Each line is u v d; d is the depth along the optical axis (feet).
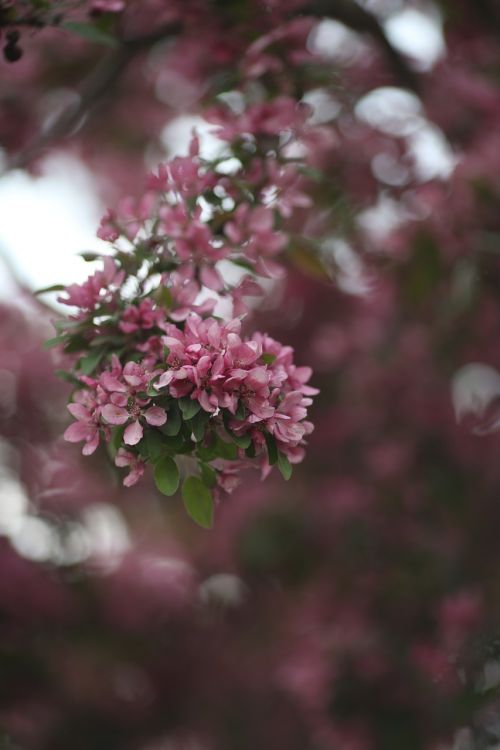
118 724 19.51
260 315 21.11
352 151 15.23
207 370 5.98
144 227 8.16
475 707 14.14
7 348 18.53
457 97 14.99
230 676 21.13
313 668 15.94
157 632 20.77
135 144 18.66
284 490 19.77
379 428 19.33
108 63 13.55
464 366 18.19
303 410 6.32
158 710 20.56
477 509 17.98
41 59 15.47
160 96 17.11
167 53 14.60
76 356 8.05
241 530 19.40
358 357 19.31
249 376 5.94
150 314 7.19
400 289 16.05
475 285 14.76
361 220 15.72
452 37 15.52
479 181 13.84
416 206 14.85
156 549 20.61
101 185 19.57
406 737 14.85
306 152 11.80
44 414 18.61
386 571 17.17
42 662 17.37
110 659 19.20
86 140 18.15
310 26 11.71
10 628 17.63
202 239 7.97
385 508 18.25
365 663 15.69
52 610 18.22
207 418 6.11
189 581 21.21
